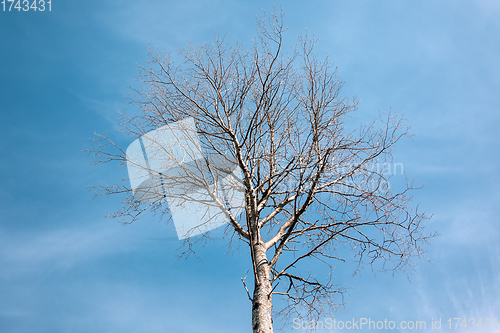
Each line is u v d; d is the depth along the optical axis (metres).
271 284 5.28
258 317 4.65
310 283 6.14
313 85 6.00
